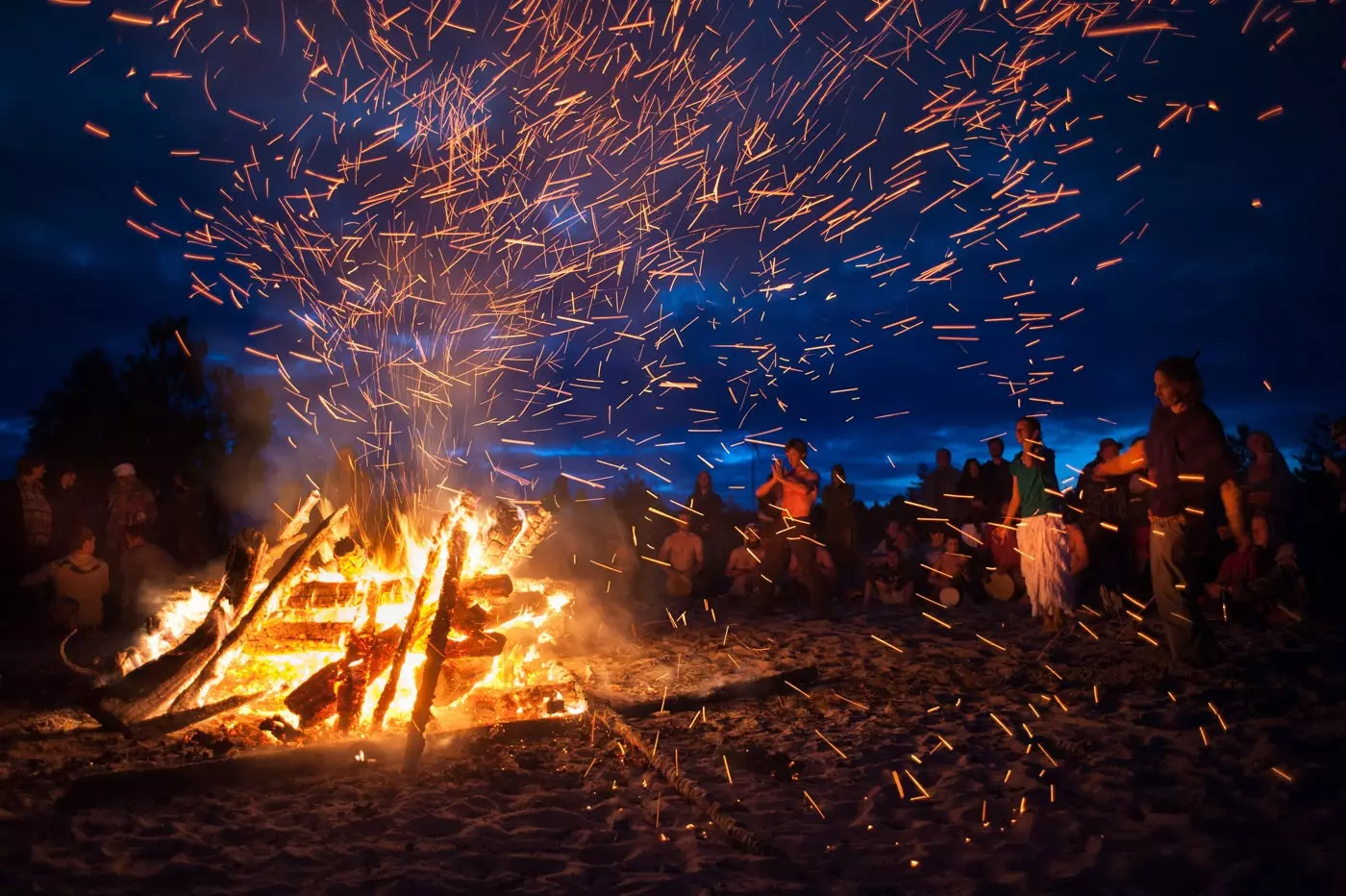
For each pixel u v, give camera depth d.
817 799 4.09
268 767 4.33
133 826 3.71
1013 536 10.51
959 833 3.68
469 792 4.17
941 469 12.66
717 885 3.21
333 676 5.33
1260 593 7.85
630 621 9.91
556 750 4.83
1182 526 6.33
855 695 6.04
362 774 4.45
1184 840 3.53
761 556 10.48
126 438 20.62
